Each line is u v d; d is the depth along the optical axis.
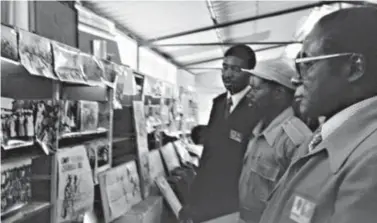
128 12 5.23
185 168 6.25
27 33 2.14
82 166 2.88
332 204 0.78
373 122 0.80
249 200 1.89
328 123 0.92
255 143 1.99
